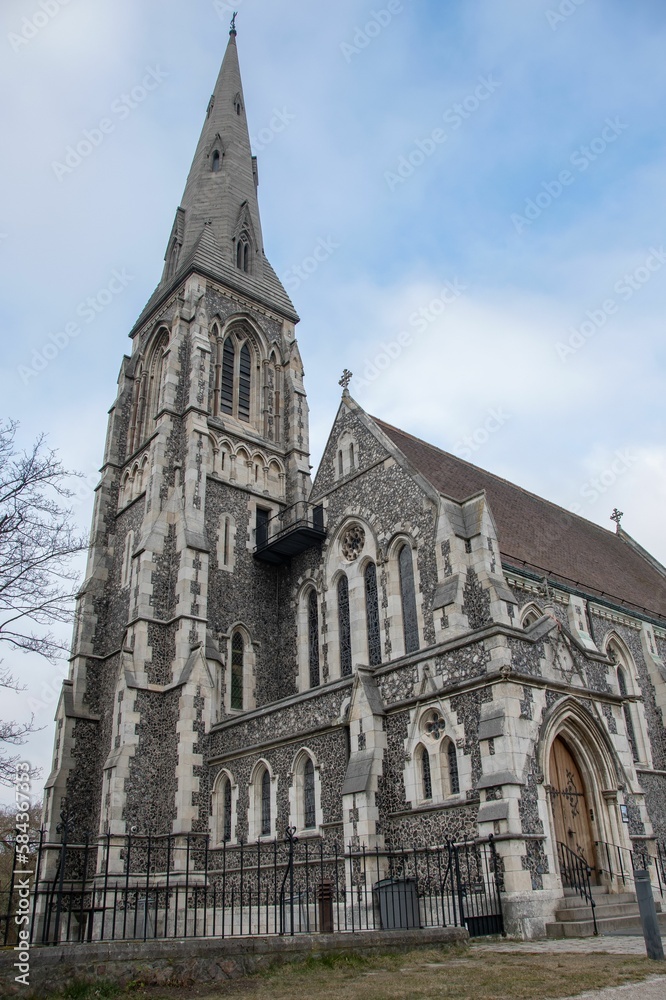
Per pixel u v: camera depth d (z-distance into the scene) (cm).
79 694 3759
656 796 3381
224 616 3725
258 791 2938
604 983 1155
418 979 1258
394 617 3083
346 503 3531
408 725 2438
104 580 4103
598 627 3550
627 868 2272
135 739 3253
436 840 2233
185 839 3023
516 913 1892
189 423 3984
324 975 1341
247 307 4712
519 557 3350
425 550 3011
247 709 3594
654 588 4431
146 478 4081
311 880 2519
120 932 2794
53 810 3441
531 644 2333
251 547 4006
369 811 2341
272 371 4684
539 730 2206
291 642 3791
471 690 2261
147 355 4625
